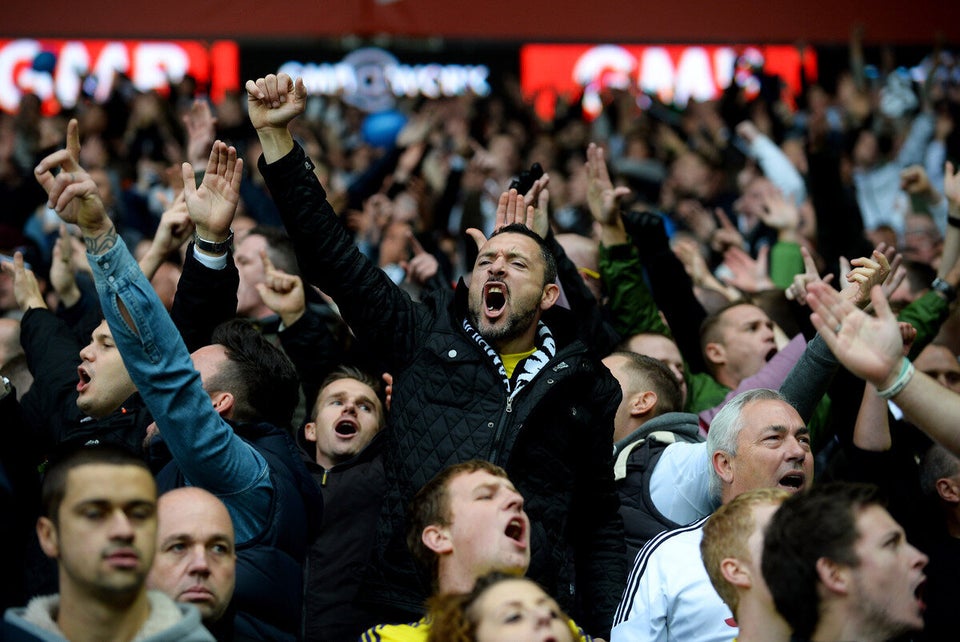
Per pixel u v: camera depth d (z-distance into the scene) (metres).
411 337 9.45
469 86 29.39
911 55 28.47
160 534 7.63
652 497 10.17
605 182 12.61
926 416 7.38
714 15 28.50
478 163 20.02
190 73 28.28
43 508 6.91
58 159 8.23
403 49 29.30
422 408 9.13
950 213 12.64
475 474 8.23
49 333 10.88
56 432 10.15
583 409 9.24
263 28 27.58
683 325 13.33
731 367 12.77
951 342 14.01
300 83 9.44
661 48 29.23
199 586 7.58
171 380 8.12
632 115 27.69
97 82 28.12
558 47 29.48
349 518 9.97
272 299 11.20
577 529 9.58
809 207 19.06
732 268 16.58
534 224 11.16
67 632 6.79
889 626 7.02
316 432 10.46
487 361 9.16
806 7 28.33
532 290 9.31
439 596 7.31
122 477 6.80
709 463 9.69
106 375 9.70
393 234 16.19
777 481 9.38
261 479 8.51
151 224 21.88
